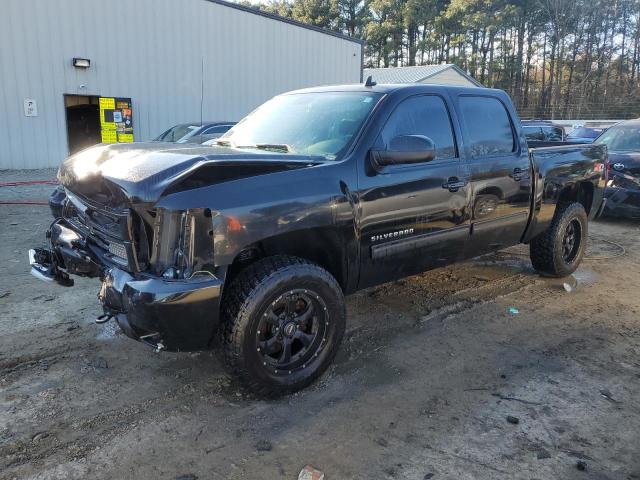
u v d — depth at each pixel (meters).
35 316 4.57
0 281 5.43
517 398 3.50
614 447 3.00
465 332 4.54
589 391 3.61
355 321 4.72
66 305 4.84
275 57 21.45
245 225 3.10
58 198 4.33
